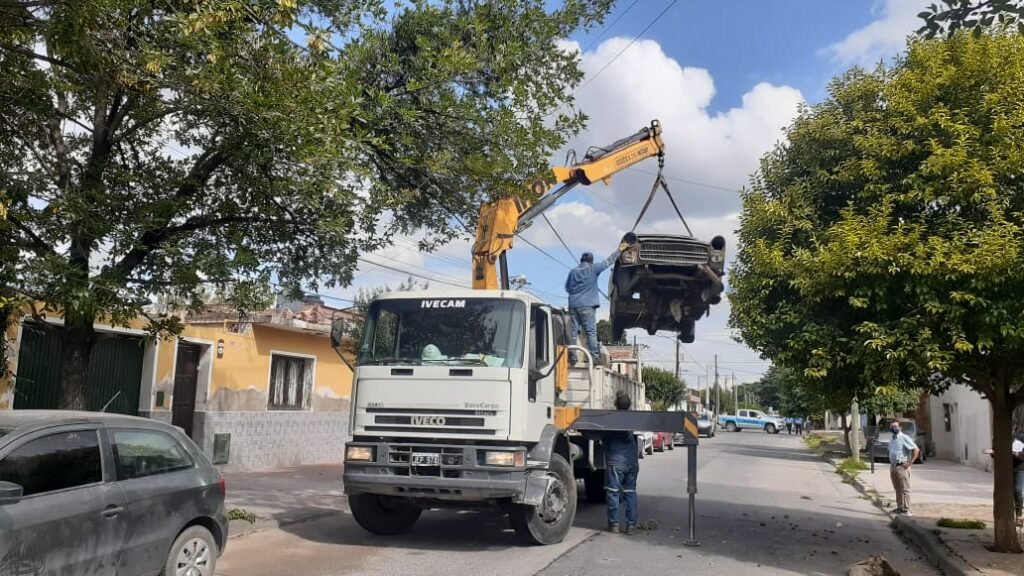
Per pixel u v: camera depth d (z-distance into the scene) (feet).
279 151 26.09
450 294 30.48
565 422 33.14
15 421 18.38
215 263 26.25
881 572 27.78
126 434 20.29
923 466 88.74
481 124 30.12
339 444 65.36
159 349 46.24
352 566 26.91
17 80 24.40
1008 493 31.17
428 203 35.55
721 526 38.50
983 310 24.76
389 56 29.96
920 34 18.92
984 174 25.09
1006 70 27.09
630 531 34.81
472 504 30.04
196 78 22.31
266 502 40.45
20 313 25.93
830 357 28.04
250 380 54.95
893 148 28.02
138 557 19.49
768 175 33.35
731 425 218.18
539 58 31.24
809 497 55.62
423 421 28.60
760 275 31.07
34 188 25.21
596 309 38.52
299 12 25.72
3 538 16.20
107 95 25.91
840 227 27.30
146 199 27.66
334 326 31.30
